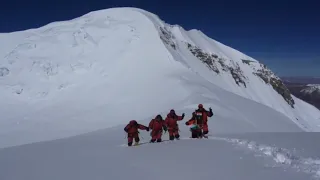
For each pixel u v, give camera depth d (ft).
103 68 192.24
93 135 63.41
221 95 146.61
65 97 170.40
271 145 36.09
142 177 22.98
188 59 229.86
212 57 268.41
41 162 30.81
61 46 215.72
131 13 243.19
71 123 130.82
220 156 30.19
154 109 132.98
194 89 146.10
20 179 23.93
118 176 23.57
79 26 238.89
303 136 48.73
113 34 220.43
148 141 50.60
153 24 223.51
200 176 22.45
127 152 35.78
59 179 23.41
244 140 40.93
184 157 30.45
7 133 121.60
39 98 172.35
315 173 22.35
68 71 193.06
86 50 209.97
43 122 135.13
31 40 227.81
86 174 24.64
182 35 257.14
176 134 48.47
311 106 341.00
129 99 152.46
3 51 218.59
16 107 163.02
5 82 185.37
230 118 100.17
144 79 173.58
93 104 156.15
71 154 35.50
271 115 137.59
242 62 315.17
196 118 49.39
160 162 28.43
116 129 74.08
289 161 26.66
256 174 22.39
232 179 21.21
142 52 200.03
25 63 201.05
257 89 288.10
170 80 163.94
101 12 258.78
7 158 34.17
